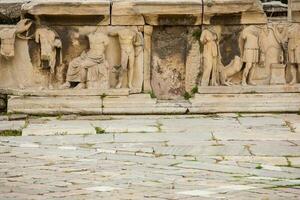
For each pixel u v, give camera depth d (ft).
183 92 90.74
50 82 88.74
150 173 56.54
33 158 62.75
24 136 73.97
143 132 75.31
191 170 57.98
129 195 47.93
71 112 86.38
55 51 88.22
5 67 88.74
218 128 77.10
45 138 72.54
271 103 87.71
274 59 90.02
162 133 74.38
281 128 77.00
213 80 89.25
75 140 71.26
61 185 51.29
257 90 88.48
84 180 53.31
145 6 87.81
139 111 86.74
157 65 90.43
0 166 58.90
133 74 88.84
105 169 57.98
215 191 49.49
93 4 87.25
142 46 88.89
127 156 63.87
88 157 63.36
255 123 80.12
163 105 87.25
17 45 88.58
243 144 68.44
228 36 90.02
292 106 87.56
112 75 88.89
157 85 90.43
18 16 95.86
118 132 75.56
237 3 88.07
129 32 87.97
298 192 49.78
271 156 63.72
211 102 87.45
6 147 68.18
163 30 90.17
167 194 48.26
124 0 88.38
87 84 87.71
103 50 88.22
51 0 87.45
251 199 47.01
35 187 50.49
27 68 88.84
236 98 87.97
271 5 110.83
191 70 90.33
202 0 88.33
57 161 61.41
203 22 89.56
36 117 85.35
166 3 87.71
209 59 89.10
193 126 78.23
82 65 87.66
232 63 89.81
